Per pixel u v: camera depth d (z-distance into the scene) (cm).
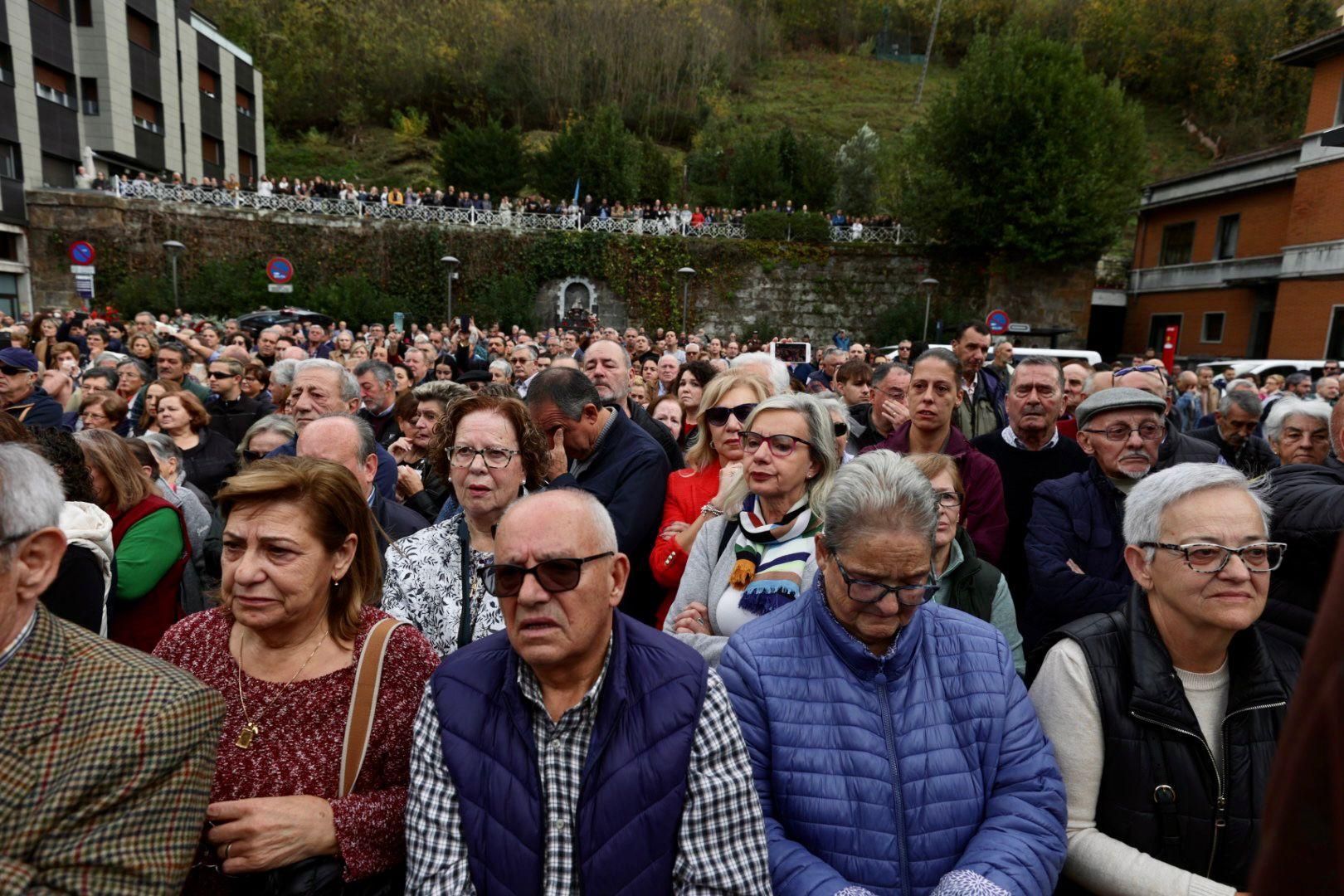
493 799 175
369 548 210
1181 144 5353
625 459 359
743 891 175
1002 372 698
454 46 5206
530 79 5041
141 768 142
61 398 677
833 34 6988
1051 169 2664
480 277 2934
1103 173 2681
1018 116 2698
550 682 184
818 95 6200
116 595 289
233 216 2719
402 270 2875
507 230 2930
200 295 2617
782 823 200
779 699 204
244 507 191
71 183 2898
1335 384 1035
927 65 6375
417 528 346
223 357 794
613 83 5141
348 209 2864
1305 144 2350
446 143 3759
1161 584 201
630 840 171
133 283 2578
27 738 138
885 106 6112
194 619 206
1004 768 200
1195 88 5497
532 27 5156
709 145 4634
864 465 203
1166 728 199
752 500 285
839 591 200
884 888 191
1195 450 397
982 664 206
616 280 2962
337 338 1236
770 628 216
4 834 132
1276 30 5188
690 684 183
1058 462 401
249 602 186
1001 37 2784
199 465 544
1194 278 2870
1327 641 49
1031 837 189
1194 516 195
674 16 5397
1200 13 5566
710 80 5559
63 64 2825
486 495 261
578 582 175
